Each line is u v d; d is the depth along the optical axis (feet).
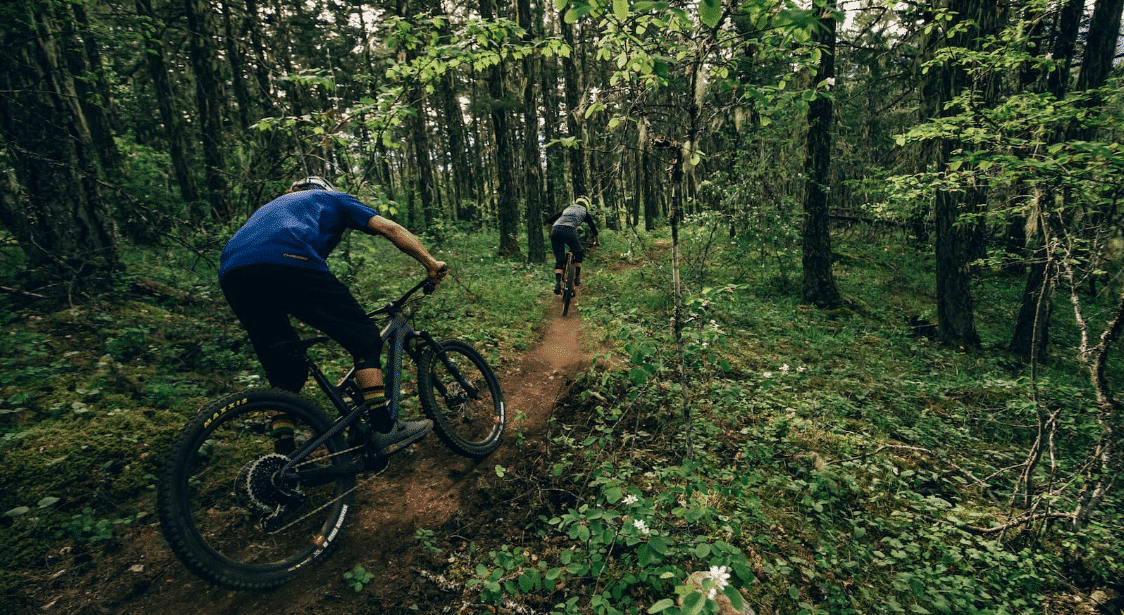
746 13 7.29
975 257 30.99
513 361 18.29
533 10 59.67
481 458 11.03
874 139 49.44
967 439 16.49
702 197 36.70
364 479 10.34
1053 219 11.91
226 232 19.06
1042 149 13.28
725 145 34.63
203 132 30.35
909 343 27.04
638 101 9.46
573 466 11.00
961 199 25.55
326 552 7.95
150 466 9.86
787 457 12.92
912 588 8.68
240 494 7.32
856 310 32.83
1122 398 14.69
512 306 25.36
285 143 19.81
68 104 16.42
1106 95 15.76
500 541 8.86
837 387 19.43
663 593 7.50
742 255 40.22
